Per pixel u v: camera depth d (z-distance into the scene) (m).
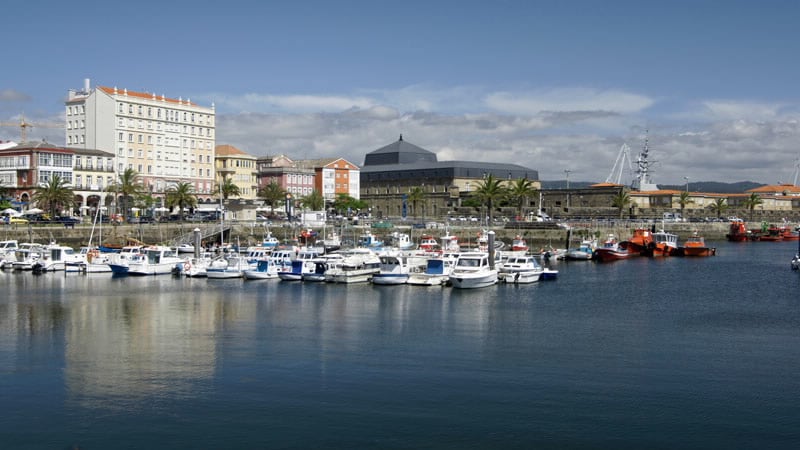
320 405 50.31
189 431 45.94
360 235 171.12
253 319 79.00
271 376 56.69
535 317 81.44
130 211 188.88
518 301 92.94
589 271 132.50
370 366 59.66
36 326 74.38
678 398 52.31
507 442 44.56
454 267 108.62
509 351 65.00
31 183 181.25
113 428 46.28
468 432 45.97
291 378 56.25
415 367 59.53
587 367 59.91
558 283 112.62
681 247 173.25
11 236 142.88
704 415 49.06
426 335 71.38
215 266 114.69
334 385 54.59
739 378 57.12
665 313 84.75
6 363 59.72
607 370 59.09
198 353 63.47
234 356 62.50
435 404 50.69
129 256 120.62
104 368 58.50
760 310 87.25
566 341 69.19
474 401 51.31
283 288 103.69
